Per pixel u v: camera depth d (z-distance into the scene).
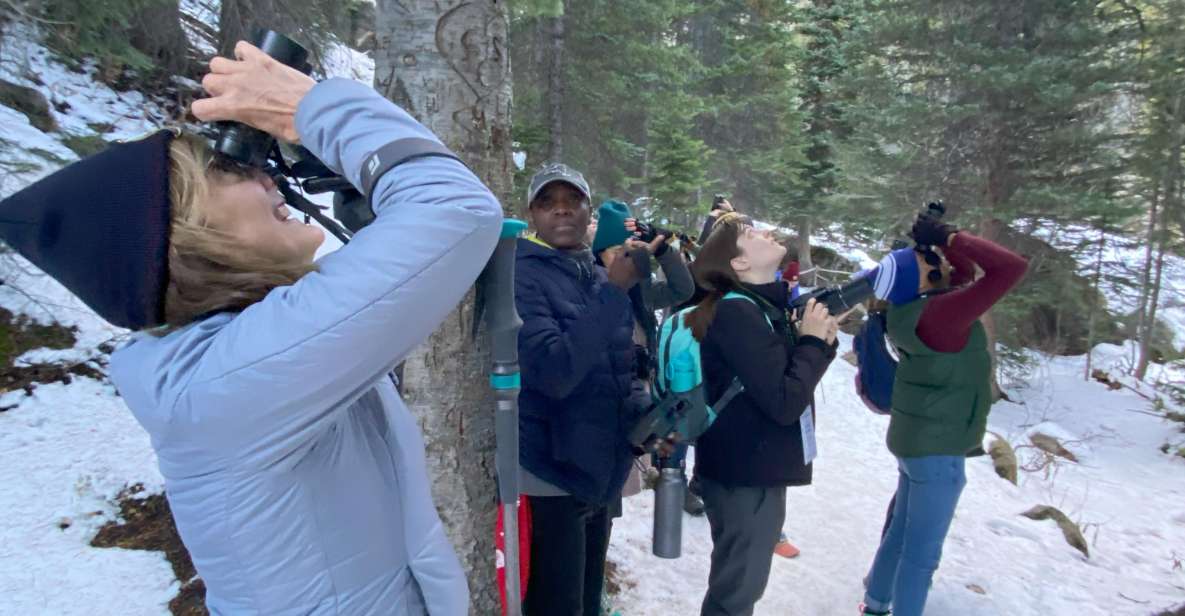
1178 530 5.45
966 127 9.49
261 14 8.41
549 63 9.32
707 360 2.64
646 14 9.77
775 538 2.65
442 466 2.15
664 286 3.09
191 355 0.83
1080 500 5.95
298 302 0.81
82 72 7.80
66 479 3.68
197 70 9.23
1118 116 9.52
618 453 2.44
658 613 3.43
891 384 3.43
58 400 4.32
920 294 2.95
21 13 5.35
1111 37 8.77
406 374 2.15
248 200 0.88
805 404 2.47
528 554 2.35
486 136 2.13
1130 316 11.81
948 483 2.95
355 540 0.94
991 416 9.24
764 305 2.64
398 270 0.81
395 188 0.86
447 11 2.04
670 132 9.44
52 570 3.07
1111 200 9.13
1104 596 4.09
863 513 4.93
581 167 10.18
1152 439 8.45
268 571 0.87
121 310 0.82
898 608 3.07
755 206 14.23
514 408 1.89
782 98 13.44
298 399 0.81
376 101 0.92
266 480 0.84
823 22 13.84
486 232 0.87
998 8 8.84
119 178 0.81
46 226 0.82
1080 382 10.89
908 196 10.08
